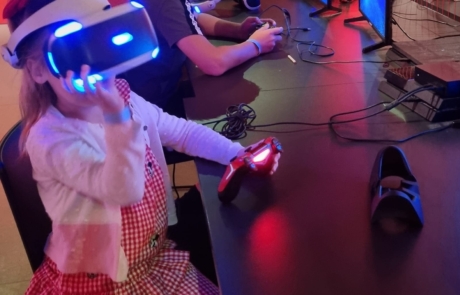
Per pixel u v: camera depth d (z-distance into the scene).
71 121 0.97
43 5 0.89
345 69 1.55
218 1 2.24
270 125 1.25
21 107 0.99
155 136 1.16
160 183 1.11
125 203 0.92
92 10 0.85
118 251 0.99
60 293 1.04
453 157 1.07
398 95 1.32
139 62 0.89
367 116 1.26
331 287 0.76
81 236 0.99
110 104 0.86
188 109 1.35
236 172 0.95
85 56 0.84
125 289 1.03
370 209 0.92
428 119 1.21
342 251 0.83
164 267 1.08
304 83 1.47
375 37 1.80
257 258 0.82
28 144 0.97
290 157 1.10
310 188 1.00
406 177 0.95
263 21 1.90
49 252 1.07
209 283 1.11
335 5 2.22
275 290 0.76
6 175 1.02
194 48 1.55
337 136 1.18
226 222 0.92
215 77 1.55
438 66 1.26
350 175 1.03
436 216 0.89
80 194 0.97
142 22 0.88
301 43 1.79
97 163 0.93
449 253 0.81
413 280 0.76
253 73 1.56
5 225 2.19
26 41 0.90
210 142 1.15
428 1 2.06
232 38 1.91
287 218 0.92
